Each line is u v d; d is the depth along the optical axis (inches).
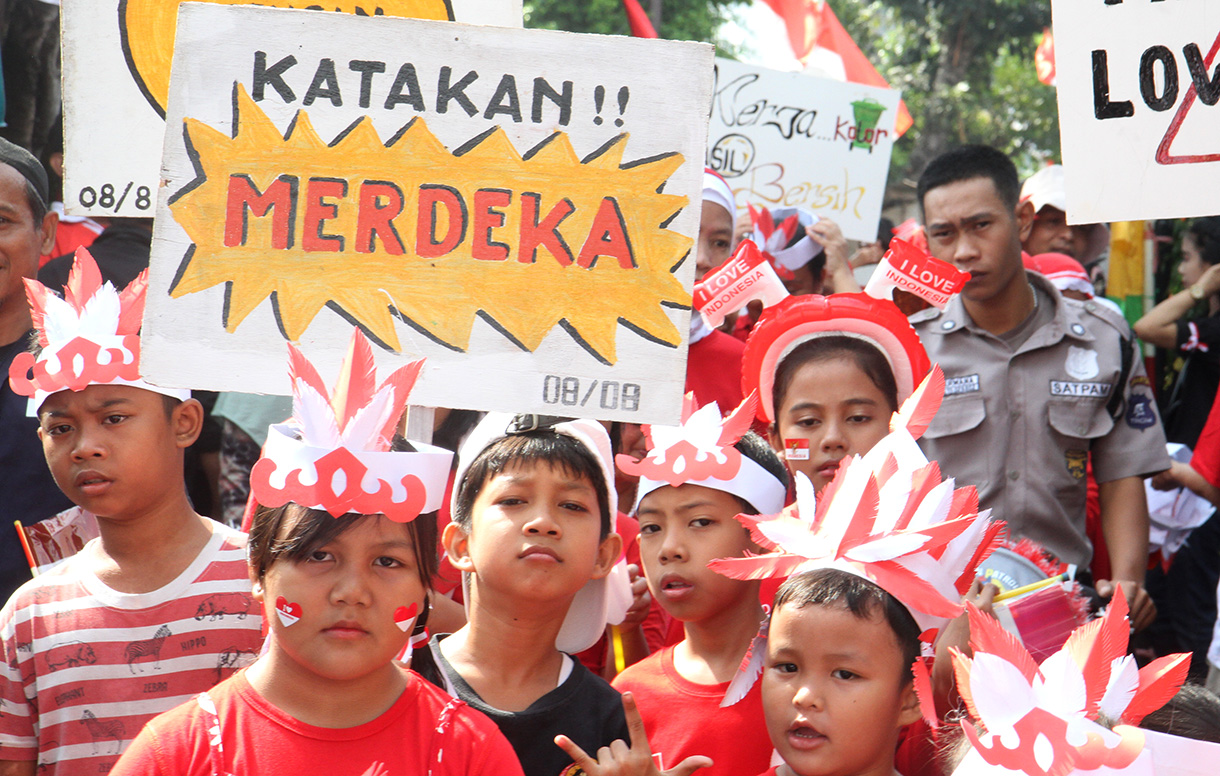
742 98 231.3
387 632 73.9
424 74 87.4
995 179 148.5
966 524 81.3
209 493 183.6
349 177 86.8
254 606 96.7
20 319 131.9
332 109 86.9
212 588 96.7
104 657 93.7
